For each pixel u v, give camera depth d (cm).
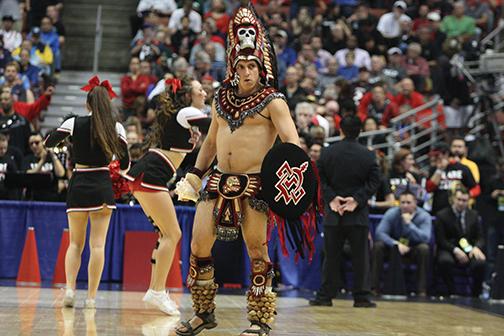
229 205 942
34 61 2844
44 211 1930
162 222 1312
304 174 920
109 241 1897
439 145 2520
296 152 922
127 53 3356
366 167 1628
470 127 2620
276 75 986
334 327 1229
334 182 1633
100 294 1608
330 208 1611
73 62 3325
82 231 1352
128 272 1880
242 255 1922
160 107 1332
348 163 1628
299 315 1399
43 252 1922
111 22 3394
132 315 1270
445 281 1967
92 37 3372
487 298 1930
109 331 1062
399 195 1989
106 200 1329
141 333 1052
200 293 975
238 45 959
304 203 919
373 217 1991
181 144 1321
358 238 1611
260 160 953
